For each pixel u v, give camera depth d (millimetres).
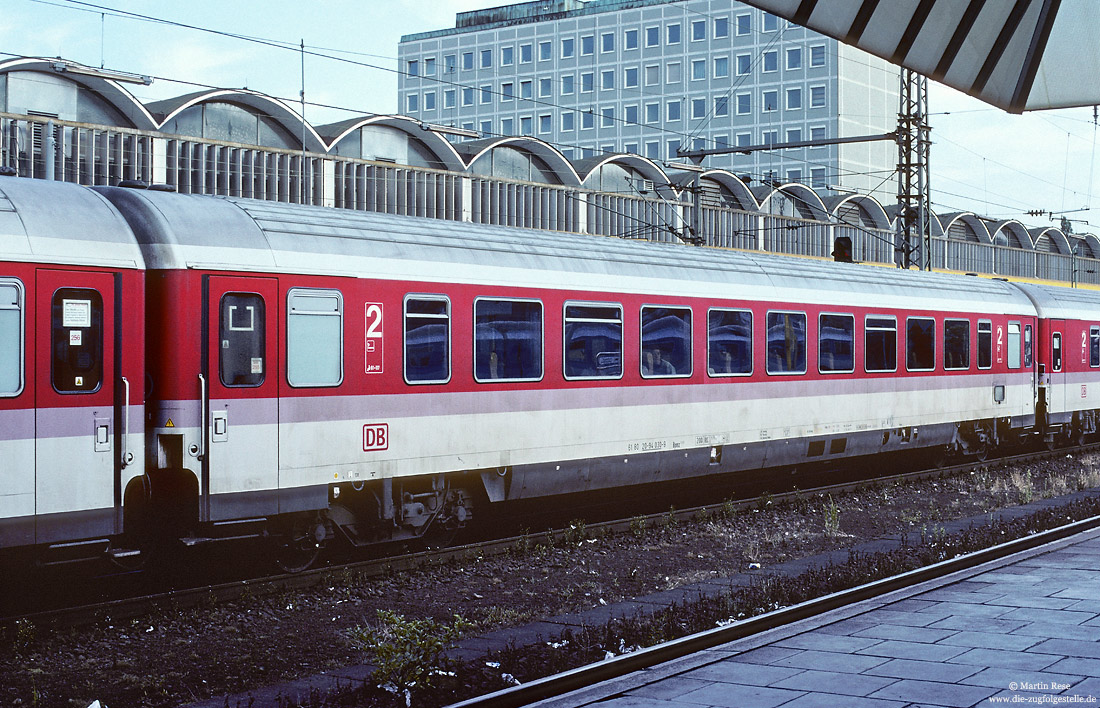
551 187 35438
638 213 38812
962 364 22391
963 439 22969
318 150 30438
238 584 10992
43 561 10406
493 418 13797
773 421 17906
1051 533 13594
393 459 12703
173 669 8695
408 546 14000
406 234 13219
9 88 25625
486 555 13172
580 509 17172
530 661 8641
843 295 19359
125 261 10820
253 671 8594
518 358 14117
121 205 11398
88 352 10523
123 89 26828
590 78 85875
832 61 76938
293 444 11789
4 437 9930
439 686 8000
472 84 90812
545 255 14688
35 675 8438
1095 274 65625
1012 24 7328
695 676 7664
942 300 21953
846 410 19375
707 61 81438
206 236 11352
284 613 10508
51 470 10227
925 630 8828
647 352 15859
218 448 11211
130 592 11281
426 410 13047
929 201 32562
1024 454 25703
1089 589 10352
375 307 12555
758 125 79625
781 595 10719
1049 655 7949
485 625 10055
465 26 92000
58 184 11023
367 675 8445
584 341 14977
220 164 27906
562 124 87062
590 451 15031
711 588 11633
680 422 16328
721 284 17094
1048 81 7621
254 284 11547
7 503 9930
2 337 9961
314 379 11992
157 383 11070
